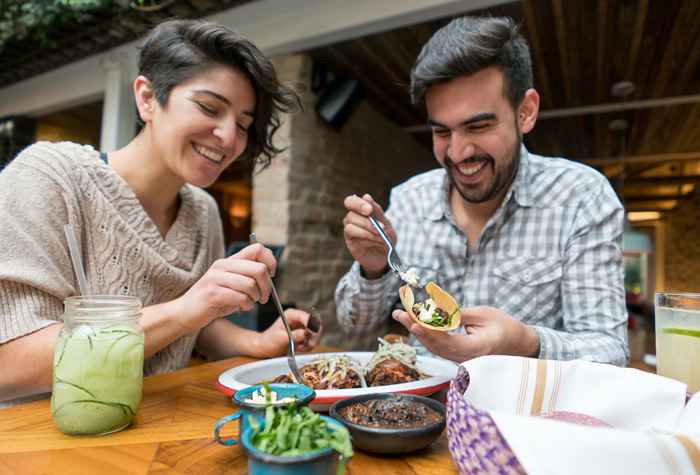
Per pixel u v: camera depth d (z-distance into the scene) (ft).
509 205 5.12
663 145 19.17
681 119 15.90
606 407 2.25
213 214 5.37
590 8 9.27
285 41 10.66
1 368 3.14
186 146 3.94
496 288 5.12
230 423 2.76
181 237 4.72
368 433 2.19
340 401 2.51
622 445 1.52
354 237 4.45
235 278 3.21
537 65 11.98
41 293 3.42
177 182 4.51
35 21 10.80
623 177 24.25
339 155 13.32
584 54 11.30
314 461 1.65
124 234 4.09
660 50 11.04
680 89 13.26
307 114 11.70
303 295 11.62
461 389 2.21
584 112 15.07
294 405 1.87
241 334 4.87
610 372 2.32
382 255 4.68
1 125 16.56
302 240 11.58
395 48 11.18
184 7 10.25
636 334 12.70
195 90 3.78
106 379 2.50
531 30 10.16
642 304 21.75
